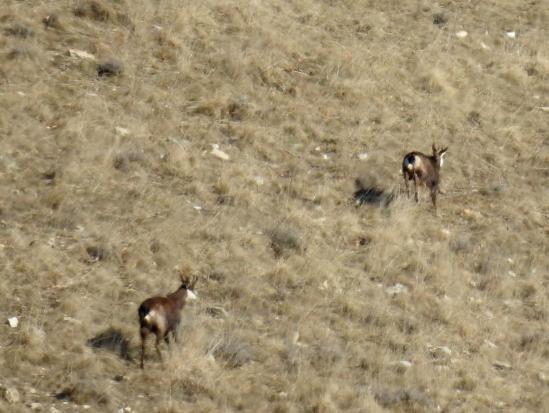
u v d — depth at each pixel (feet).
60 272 170.30
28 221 184.34
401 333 175.52
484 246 213.25
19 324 155.22
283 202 211.82
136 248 181.47
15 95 222.48
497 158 252.01
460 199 231.30
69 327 156.15
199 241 190.29
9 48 239.30
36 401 138.21
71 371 146.20
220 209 203.41
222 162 221.66
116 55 249.96
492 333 182.19
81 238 182.09
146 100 236.84
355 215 211.82
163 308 147.23
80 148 210.18
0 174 196.95
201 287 177.06
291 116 246.47
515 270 207.82
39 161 204.64
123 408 139.54
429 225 215.10
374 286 188.85
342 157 234.58
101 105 227.81
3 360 145.59
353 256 198.18
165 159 216.54
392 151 242.37
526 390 166.71
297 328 171.12
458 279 196.54
